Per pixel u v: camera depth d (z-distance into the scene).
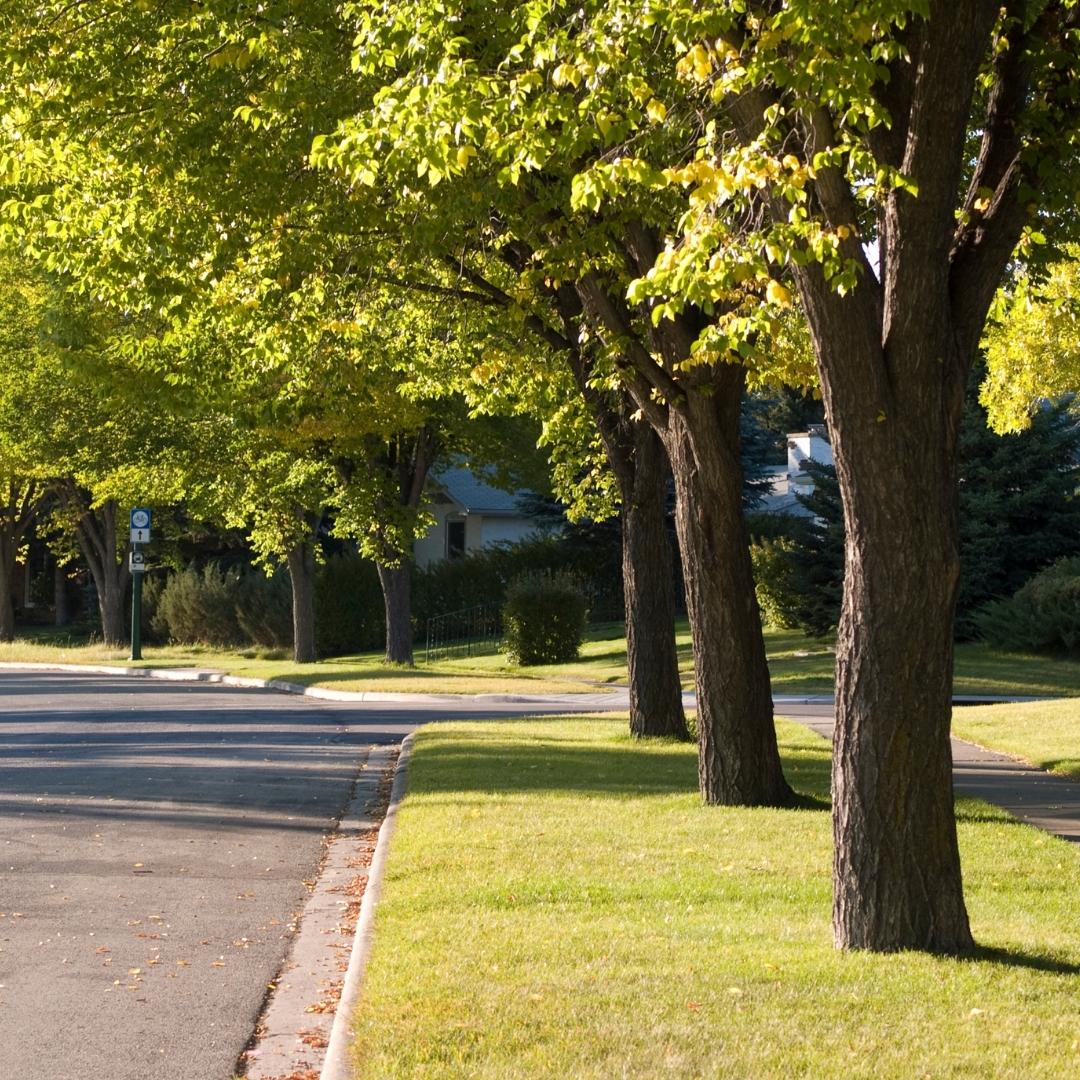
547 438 21.48
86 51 14.66
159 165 15.20
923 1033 6.56
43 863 12.22
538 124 9.50
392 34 10.03
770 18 8.27
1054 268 18.94
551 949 8.10
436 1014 6.85
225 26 14.09
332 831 13.95
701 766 14.53
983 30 7.70
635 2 8.93
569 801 14.13
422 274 17.92
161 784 16.98
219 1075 6.87
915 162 7.80
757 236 8.07
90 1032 7.54
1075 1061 6.20
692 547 14.62
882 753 8.09
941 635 8.07
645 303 14.25
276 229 15.82
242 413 23.00
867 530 8.04
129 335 24.53
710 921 8.89
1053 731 21.55
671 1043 6.39
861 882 8.14
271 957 9.16
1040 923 9.02
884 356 7.98
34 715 26.80
